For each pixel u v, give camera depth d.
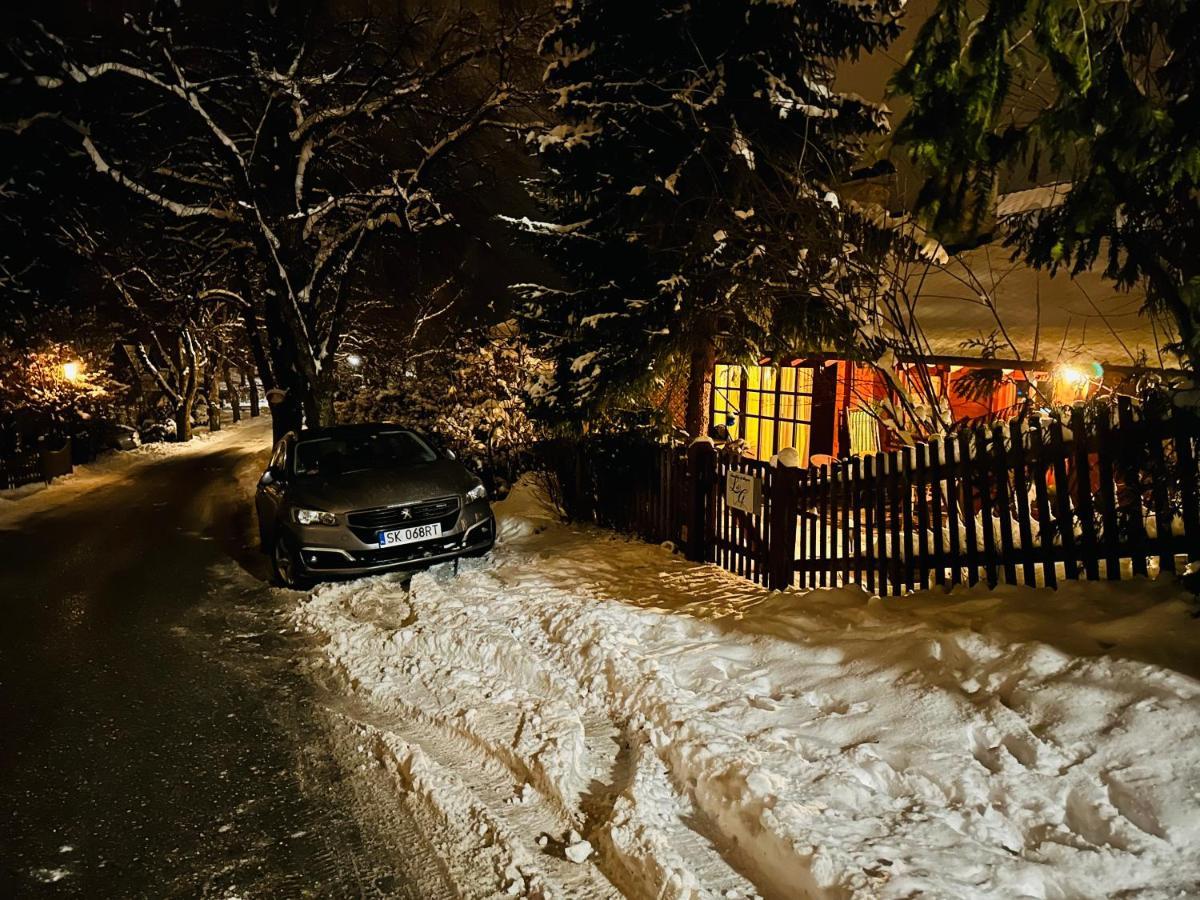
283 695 5.39
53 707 5.29
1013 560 4.82
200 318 38.59
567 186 10.20
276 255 16.16
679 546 8.38
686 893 2.92
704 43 8.85
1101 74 3.23
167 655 6.31
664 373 9.84
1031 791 3.17
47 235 20.77
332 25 18.09
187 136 17.53
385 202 17.28
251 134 17.88
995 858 2.81
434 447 9.76
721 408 14.24
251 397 60.31
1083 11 3.10
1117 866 2.71
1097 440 4.36
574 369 9.55
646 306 9.10
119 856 3.51
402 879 3.29
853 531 5.95
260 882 3.29
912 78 3.44
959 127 3.45
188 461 27.89
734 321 9.62
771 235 7.71
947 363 8.01
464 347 14.41
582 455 10.29
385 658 5.82
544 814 3.69
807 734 3.92
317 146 18.05
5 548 11.39
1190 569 4.00
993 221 5.02
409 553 7.89
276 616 7.24
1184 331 4.02
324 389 17.86
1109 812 2.95
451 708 4.88
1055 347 7.62
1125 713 3.39
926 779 3.36
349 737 4.67
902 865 2.78
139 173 16.53
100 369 32.25
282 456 9.59
